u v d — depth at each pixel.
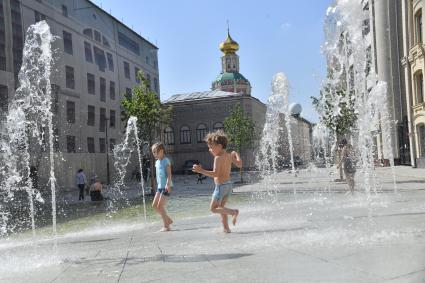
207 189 26.50
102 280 4.66
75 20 42.38
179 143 66.69
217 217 10.40
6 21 32.19
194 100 66.06
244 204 13.60
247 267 4.73
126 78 54.09
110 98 49.03
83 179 25.38
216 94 68.38
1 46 31.45
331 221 7.98
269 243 6.11
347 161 14.53
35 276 5.17
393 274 4.06
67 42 40.72
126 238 8.10
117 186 38.97
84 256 6.32
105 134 46.91
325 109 26.08
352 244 5.62
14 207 21.86
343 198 13.06
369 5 39.47
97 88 46.16
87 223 12.73
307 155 85.38
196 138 66.06
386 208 9.58
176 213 13.46
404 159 34.66
